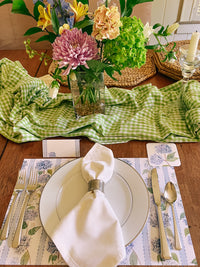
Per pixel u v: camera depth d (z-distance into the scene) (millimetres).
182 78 946
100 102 790
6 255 491
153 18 1821
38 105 878
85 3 663
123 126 778
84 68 641
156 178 622
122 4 646
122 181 601
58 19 619
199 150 707
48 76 1015
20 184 618
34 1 611
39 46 1455
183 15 1790
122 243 463
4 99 893
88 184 576
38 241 512
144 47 664
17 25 1370
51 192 580
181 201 572
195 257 476
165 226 525
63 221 488
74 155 700
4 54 1222
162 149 714
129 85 954
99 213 505
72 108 876
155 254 483
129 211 539
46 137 770
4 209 577
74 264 449
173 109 844
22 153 722
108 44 591
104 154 640
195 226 524
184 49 852
